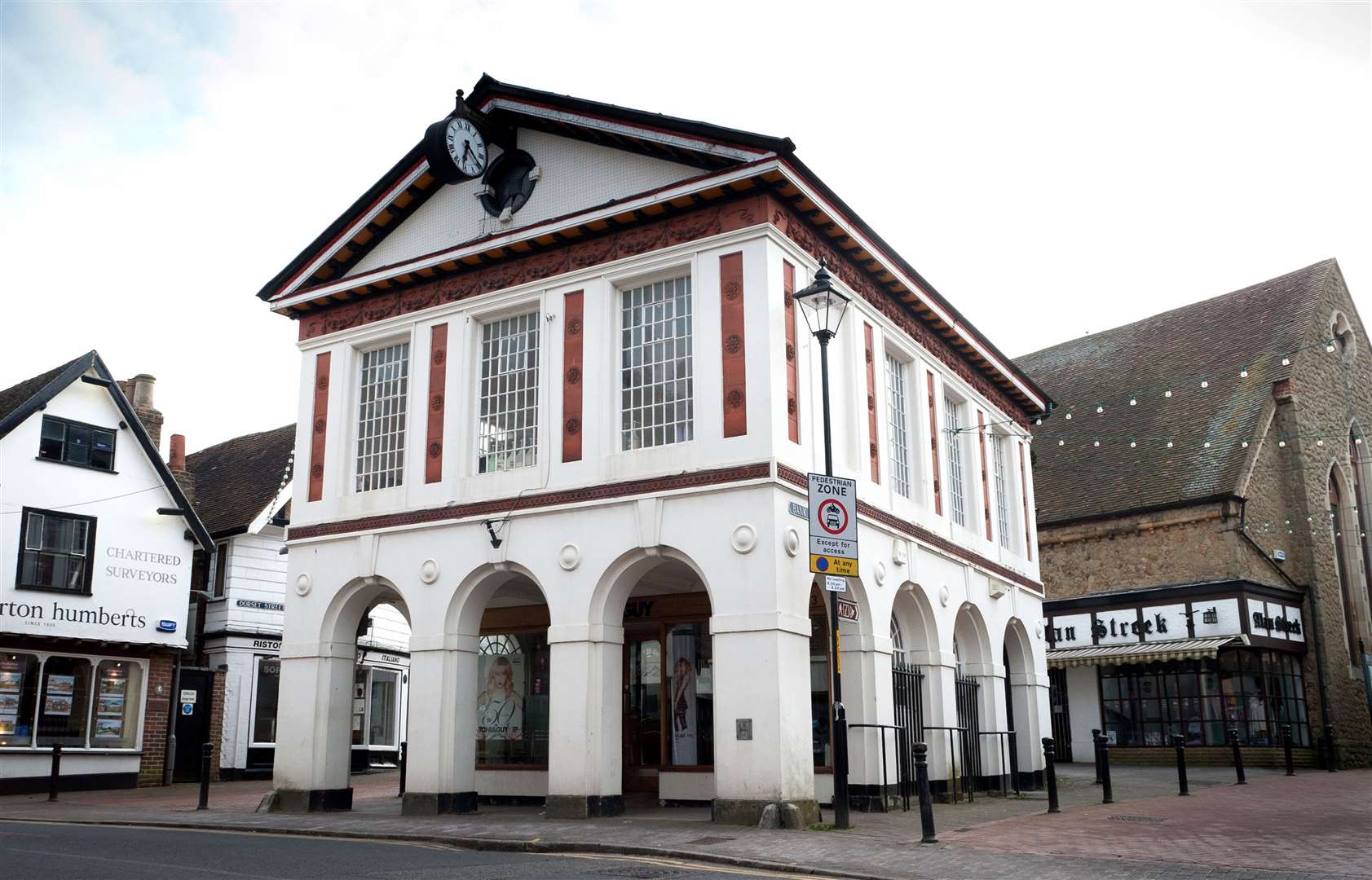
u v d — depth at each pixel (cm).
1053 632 3316
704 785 1788
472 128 1836
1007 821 1506
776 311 1571
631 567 1609
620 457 1627
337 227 1967
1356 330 3891
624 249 1694
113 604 2533
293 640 1884
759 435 1520
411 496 1822
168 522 2677
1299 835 1295
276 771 1836
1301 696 3155
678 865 1115
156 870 1004
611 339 1689
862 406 1780
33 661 2395
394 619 3353
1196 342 3822
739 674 1470
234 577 2880
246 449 3438
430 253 1889
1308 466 3350
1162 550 3200
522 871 1027
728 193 1606
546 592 1650
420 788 1694
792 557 1519
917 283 1969
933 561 1969
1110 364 4000
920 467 1983
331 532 1888
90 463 2558
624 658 1997
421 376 1866
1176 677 3075
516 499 1703
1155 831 1359
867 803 1653
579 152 1788
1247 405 3375
